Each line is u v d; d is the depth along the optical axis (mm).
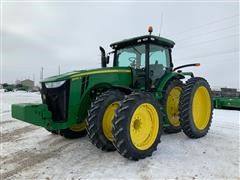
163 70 5199
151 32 4758
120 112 3434
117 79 4324
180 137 4828
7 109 11016
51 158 3832
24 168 3459
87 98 4027
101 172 3174
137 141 3596
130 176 3020
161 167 3266
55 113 3857
